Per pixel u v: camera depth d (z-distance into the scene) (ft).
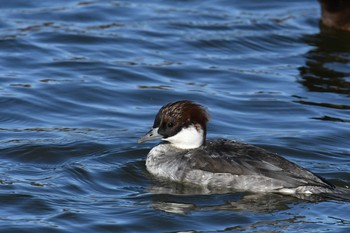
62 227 43.52
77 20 79.46
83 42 74.59
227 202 46.68
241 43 76.59
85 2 83.76
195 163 49.29
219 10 84.17
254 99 65.05
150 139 51.06
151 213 45.19
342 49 76.33
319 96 65.92
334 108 63.62
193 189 48.65
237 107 63.57
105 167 51.72
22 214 44.88
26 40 73.87
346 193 46.91
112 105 63.36
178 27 79.10
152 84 67.31
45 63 69.97
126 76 68.23
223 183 48.21
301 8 85.81
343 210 45.27
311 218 44.55
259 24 80.64
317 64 72.79
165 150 51.39
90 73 68.54
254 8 85.35
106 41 74.95
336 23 80.43
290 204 46.09
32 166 51.65
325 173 50.88
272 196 47.01
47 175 50.19
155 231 43.50
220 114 62.23
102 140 56.08
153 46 74.79
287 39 78.02
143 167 52.01
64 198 47.03
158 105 63.72
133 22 79.71
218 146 50.26
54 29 76.74
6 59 70.33
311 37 78.69
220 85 67.82
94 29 77.46
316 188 46.75
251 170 47.75
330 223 43.98
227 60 73.05
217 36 77.56
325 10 80.84
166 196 47.65
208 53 74.43
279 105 63.98
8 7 81.66
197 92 65.87
